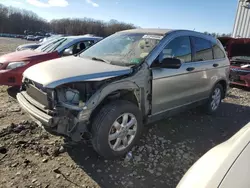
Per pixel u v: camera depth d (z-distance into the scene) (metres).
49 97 2.71
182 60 3.88
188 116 4.87
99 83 2.81
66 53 5.79
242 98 6.79
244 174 1.44
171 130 4.10
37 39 54.94
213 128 4.38
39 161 2.91
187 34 4.06
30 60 5.42
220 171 1.52
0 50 18.11
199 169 1.66
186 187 1.54
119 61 3.38
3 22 80.56
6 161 2.85
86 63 3.23
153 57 3.34
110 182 2.64
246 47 8.55
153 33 3.82
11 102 4.96
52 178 2.62
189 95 4.13
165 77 3.48
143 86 3.21
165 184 2.68
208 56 4.59
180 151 3.42
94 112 2.88
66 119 2.63
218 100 5.20
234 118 5.02
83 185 2.55
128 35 4.02
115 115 2.88
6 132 3.50
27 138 3.40
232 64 8.20
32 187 2.46
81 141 3.17
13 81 5.24
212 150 1.88
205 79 4.46
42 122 2.70
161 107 3.60
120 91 3.07
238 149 1.68
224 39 8.70
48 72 2.89
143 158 3.16
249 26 12.38
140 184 2.65
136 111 3.14
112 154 2.99
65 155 3.09
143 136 3.76
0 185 2.45
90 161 3.00
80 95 2.68
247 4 12.38
